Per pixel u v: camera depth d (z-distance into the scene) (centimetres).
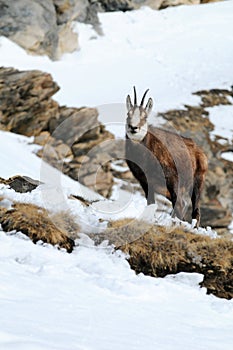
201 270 3023
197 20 13638
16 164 7181
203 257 3089
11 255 2661
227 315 2588
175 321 2325
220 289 2936
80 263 2758
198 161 4069
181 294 2731
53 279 2470
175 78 11100
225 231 8162
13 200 3141
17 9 10650
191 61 11819
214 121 9456
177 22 13512
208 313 2553
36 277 2445
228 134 9169
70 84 10394
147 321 2231
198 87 10550
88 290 2445
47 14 11012
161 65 11681
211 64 11675
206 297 2794
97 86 10512
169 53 12194
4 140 8150
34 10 10819
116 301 2408
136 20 13325
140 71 11400
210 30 13262
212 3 14438
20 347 1578
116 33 12744
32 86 8962
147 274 2939
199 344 2064
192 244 3150
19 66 10281
